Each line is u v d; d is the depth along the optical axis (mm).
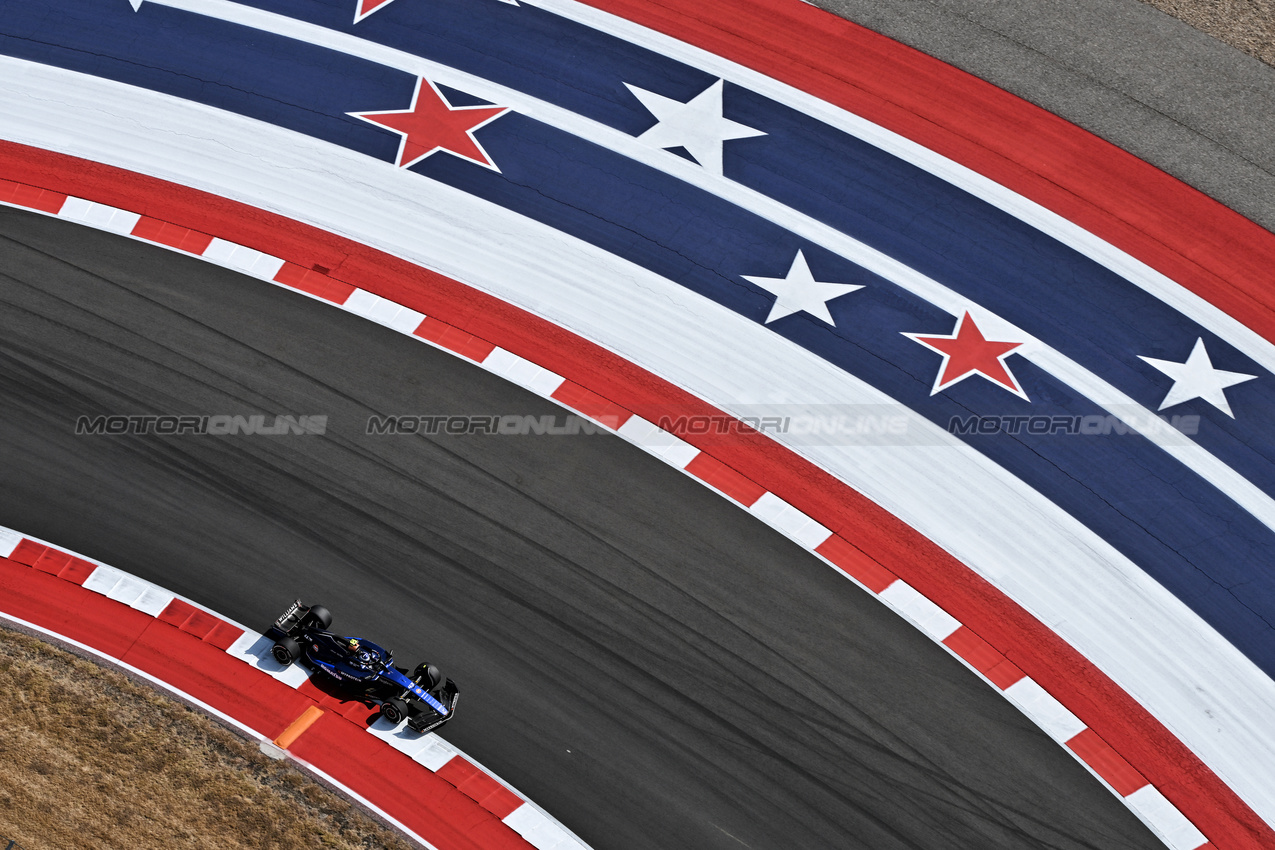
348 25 89312
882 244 82188
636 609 67188
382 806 60406
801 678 65750
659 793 62062
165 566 67000
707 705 64562
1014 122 87938
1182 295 81125
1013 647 67750
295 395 72875
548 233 81062
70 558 66938
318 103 85562
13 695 61656
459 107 86062
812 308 79125
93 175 81312
